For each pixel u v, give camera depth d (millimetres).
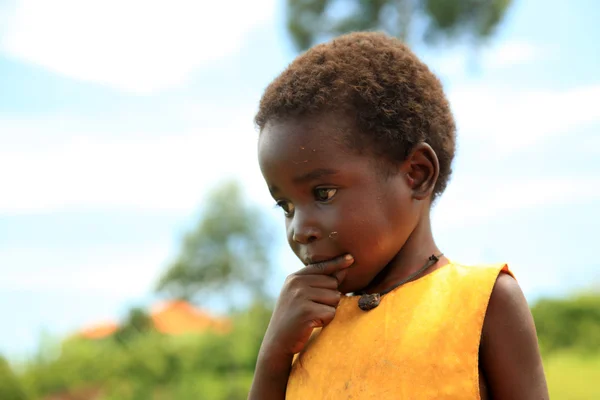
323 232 2002
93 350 16953
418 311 1962
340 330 2074
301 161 1985
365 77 2049
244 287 54500
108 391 15969
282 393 2209
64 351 16656
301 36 22062
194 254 55125
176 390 15695
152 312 23078
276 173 2035
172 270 55156
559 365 17359
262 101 2186
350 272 2061
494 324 1919
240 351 17094
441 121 2195
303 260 2137
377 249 2006
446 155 2223
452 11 21453
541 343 17594
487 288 1933
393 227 2018
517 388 1891
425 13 21859
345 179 1972
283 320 2148
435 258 2105
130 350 16844
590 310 20125
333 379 1986
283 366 2176
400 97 2068
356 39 2207
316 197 2021
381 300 2057
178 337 17750
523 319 1928
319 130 1985
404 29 21750
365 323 2025
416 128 2070
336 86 2021
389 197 2010
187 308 28734
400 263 2100
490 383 1939
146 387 16016
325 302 2090
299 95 2025
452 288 1967
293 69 2129
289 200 2072
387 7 21859
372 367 1932
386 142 2012
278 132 2037
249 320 18547
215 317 27016
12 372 12109
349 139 1982
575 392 13312
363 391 1913
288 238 2129
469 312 1915
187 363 16562
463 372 1859
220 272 54469
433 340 1896
